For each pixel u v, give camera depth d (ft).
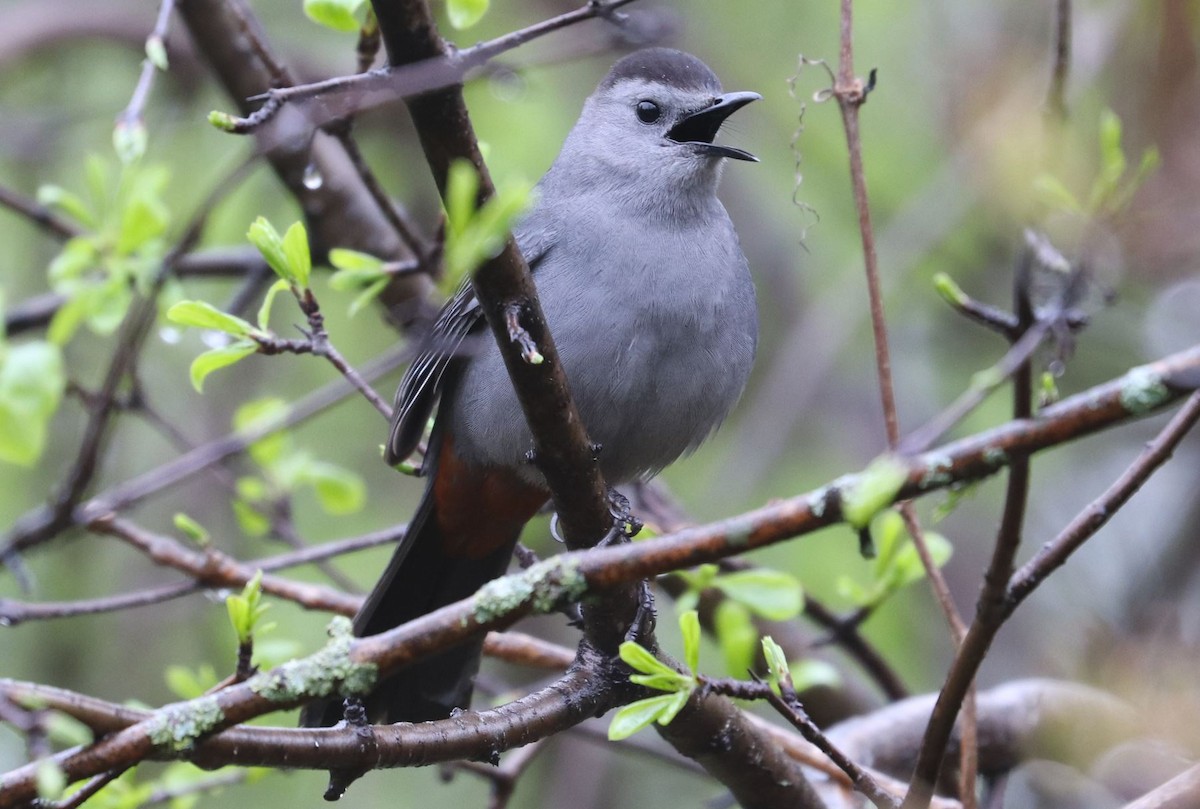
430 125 15.06
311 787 39.14
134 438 40.01
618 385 23.24
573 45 29.27
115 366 22.48
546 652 23.53
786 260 44.37
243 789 38.63
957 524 40.60
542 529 38.81
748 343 24.54
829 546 38.04
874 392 43.21
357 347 41.22
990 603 14.47
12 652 37.99
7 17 39.52
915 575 23.75
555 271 23.48
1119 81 28.50
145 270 22.76
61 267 22.53
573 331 23.06
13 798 11.93
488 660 38.75
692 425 24.30
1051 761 25.34
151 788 21.95
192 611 39.14
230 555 39.19
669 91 25.57
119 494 23.34
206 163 39.29
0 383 18.44
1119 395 12.40
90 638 38.55
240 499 26.43
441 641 13.65
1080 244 19.06
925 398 42.75
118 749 12.57
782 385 38.88
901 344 43.37
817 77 41.98
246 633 14.11
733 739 19.16
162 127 37.40
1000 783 25.48
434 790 40.32
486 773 24.14
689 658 15.02
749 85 42.60
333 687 13.42
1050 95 18.47
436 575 24.39
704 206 24.70
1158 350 37.99
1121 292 34.19
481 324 23.26
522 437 22.77
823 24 42.04
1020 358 13.89
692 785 39.88
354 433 41.60
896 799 15.67
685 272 23.58
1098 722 25.16
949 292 14.80
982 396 14.05
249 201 39.50
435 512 24.04
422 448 28.60
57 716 12.35
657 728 19.22
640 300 23.21
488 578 24.38
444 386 24.07
